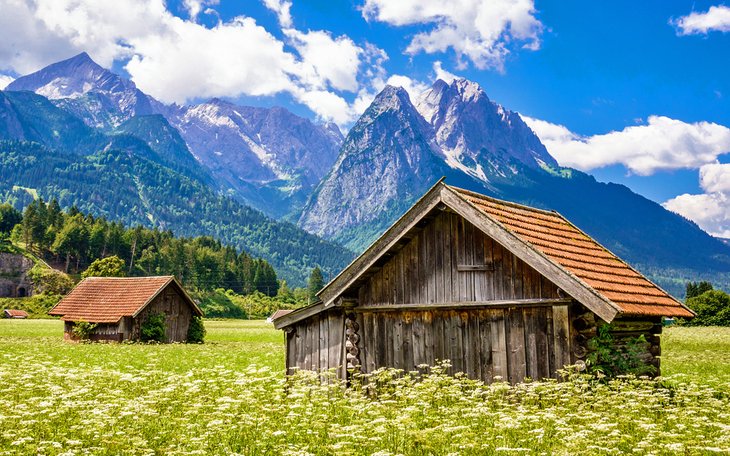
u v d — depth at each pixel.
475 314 18.09
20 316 177.62
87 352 48.56
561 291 16.39
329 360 20.70
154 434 13.62
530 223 19.02
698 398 16.17
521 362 17.08
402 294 19.44
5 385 21.28
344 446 11.46
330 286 20.03
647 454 10.45
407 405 15.03
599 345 15.98
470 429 11.97
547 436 11.85
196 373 25.30
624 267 19.78
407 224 18.83
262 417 13.76
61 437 13.06
